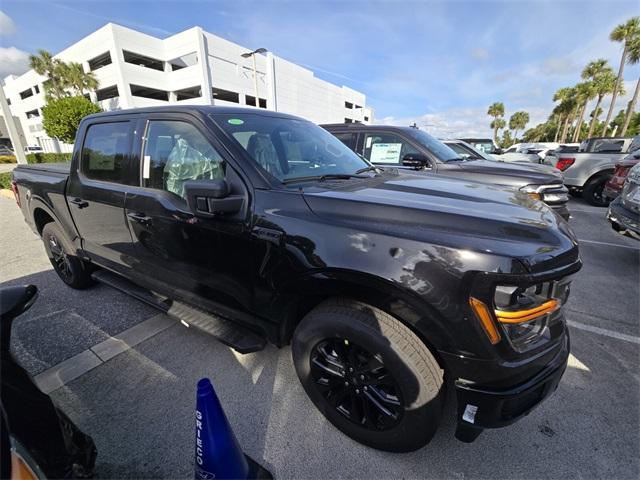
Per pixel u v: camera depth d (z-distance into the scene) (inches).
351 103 2335.1
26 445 45.7
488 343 53.8
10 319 51.6
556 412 79.7
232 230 75.0
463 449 70.4
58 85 1434.5
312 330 69.7
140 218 93.8
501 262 52.4
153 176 92.7
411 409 60.9
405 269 56.4
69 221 123.5
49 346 102.7
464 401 58.2
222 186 66.6
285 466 66.7
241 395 83.7
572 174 339.9
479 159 225.8
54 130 1042.1
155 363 95.0
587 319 120.1
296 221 66.8
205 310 93.7
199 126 83.2
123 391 85.1
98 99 1482.5
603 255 185.3
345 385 69.6
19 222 259.8
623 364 96.5
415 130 211.9
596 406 81.4
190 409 79.7
